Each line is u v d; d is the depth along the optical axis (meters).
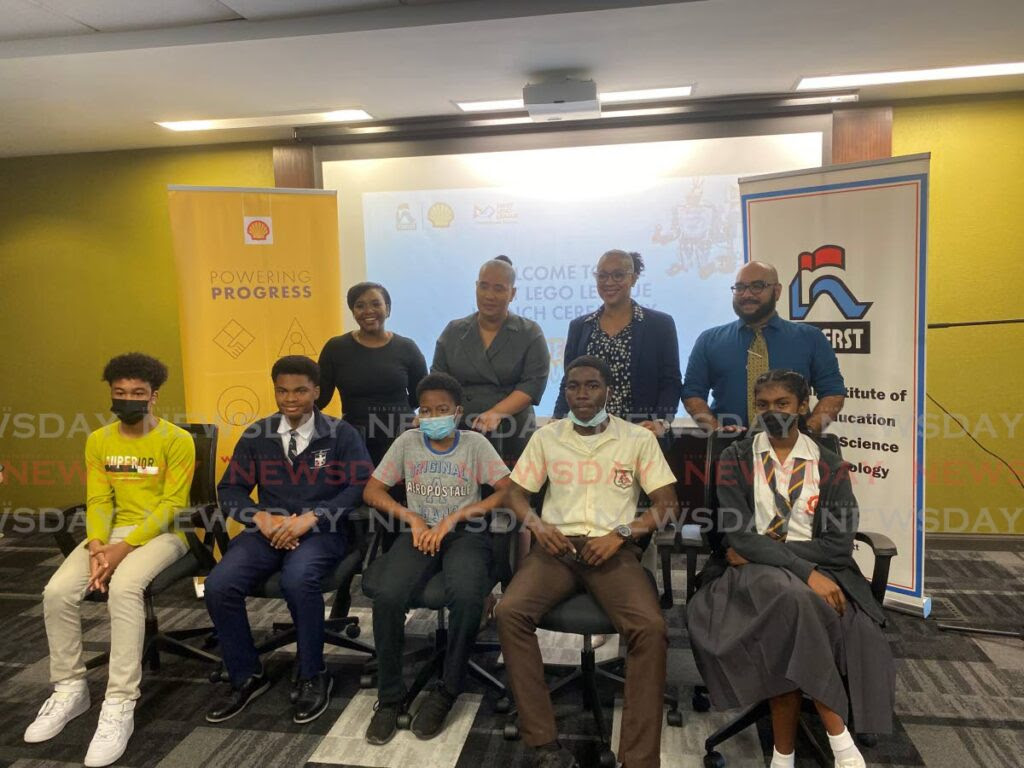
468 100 3.45
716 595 1.98
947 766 1.94
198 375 3.29
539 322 3.81
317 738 2.14
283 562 2.35
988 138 3.49
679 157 3.62
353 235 3.91
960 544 3.65
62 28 2.62
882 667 1.81
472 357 2.84
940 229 3.56
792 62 2.97
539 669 1.95
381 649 2.14
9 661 2.69
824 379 2.68
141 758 2.06
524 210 3.77
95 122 3.58
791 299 3.01
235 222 3.28
